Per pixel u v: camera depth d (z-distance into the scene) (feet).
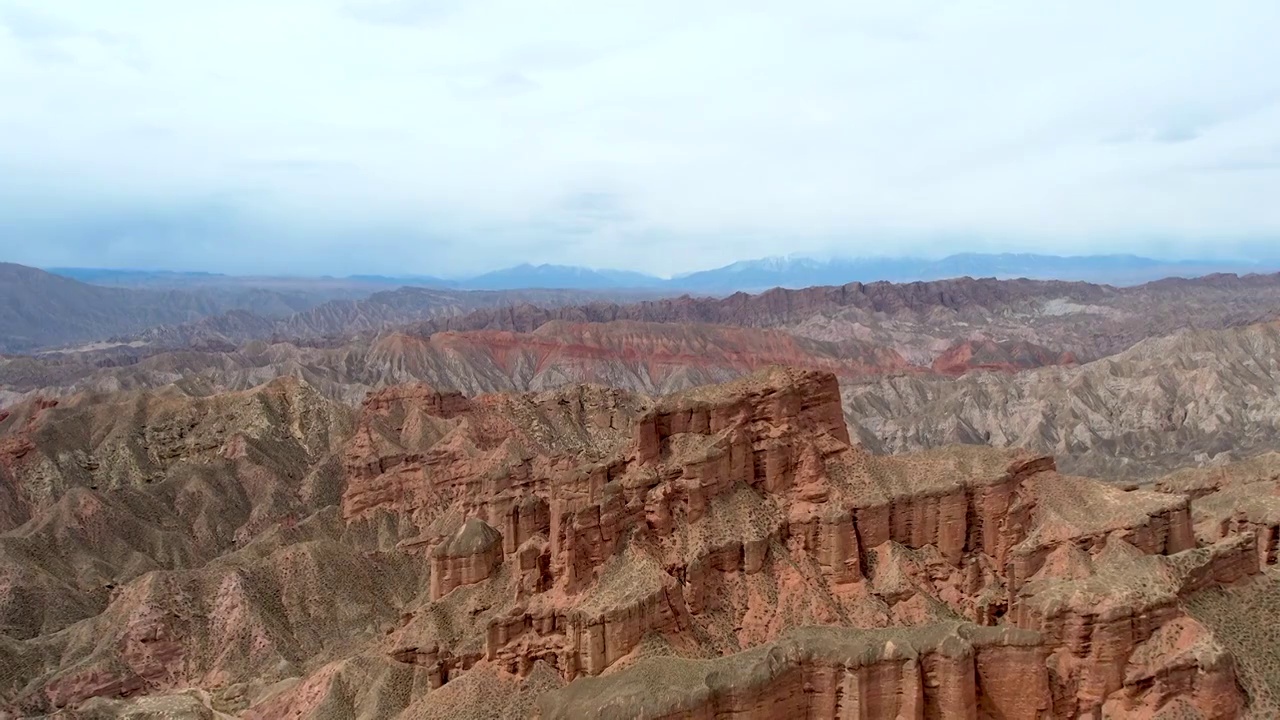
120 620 412.77
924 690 223.92
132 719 343.26
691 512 300.20
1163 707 226.79
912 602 299.79
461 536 327.88
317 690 315.37
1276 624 249.55
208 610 420.36
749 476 321.73
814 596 291.58
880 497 322.14
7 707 360.89
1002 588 311.27
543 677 257.75
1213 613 250.78
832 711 225.97
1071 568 277.23
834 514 307.58
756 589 292.81
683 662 238.48
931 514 323.98
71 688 369.71
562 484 290.97
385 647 322.96
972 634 229.25
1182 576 254.68
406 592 459.73
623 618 251.19
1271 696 229.45
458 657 291.58
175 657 398.01
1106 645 232.73
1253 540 271.69
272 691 354.74
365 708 291.58
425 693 289.33
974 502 326.44
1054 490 323.57
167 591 419.74
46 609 447.83
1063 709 232.73
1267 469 426.92
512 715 250.16
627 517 289.12
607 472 303.89
